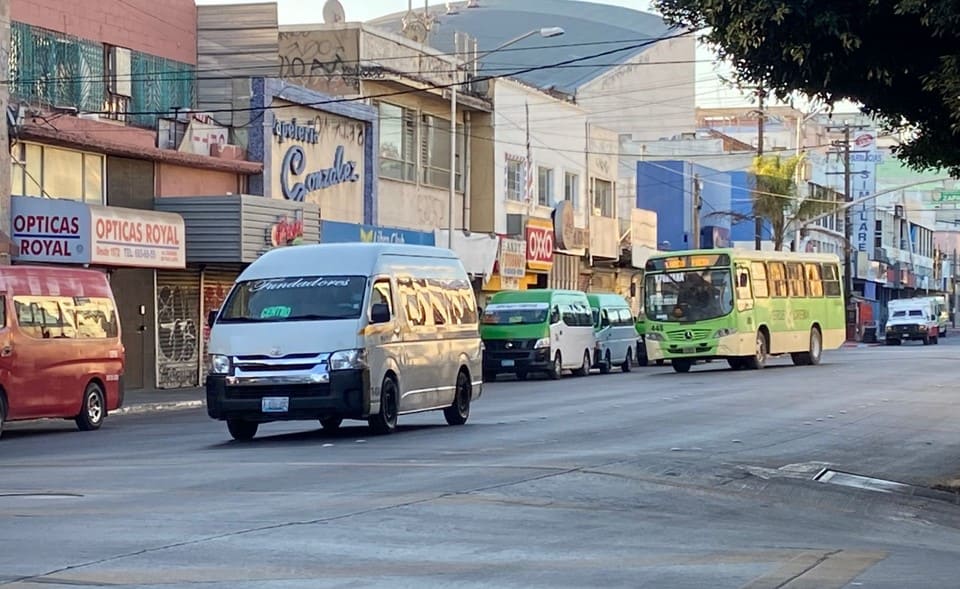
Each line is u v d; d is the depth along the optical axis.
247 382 18.47
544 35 39.03
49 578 8.68
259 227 33.94
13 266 22.45
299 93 38.12
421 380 20.42
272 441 19.11
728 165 81.75
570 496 13.27
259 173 36.56
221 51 37.47
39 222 28.17
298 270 19.47
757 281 40.81
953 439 20.98
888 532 12.55
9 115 28.16
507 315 38.50
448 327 21.58
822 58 14.11
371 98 42.22
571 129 57.50
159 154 32.94
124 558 9.45
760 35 13.84
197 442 19.50
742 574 9.32
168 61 35.91
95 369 23.70
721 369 41.28
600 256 59.72
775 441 19.94
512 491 13.33
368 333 18.81
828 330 45.38
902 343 77.44
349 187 41.34
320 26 42.81
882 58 14.08
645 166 70.19
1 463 16.81
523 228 51.41
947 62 13.30
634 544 10.60
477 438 19.11
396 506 12.12
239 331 18.73
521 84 52.66
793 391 30.20
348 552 9.84
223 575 8.88
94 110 32.78
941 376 36.62
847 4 13.47
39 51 31.00
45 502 12.42
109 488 13.52
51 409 22.44
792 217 67.38
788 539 11.32
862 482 16.08
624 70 75.69
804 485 15.38
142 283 33.03
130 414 27.88
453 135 43.06
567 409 25.20
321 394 18.38
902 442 20.48
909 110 15.22
